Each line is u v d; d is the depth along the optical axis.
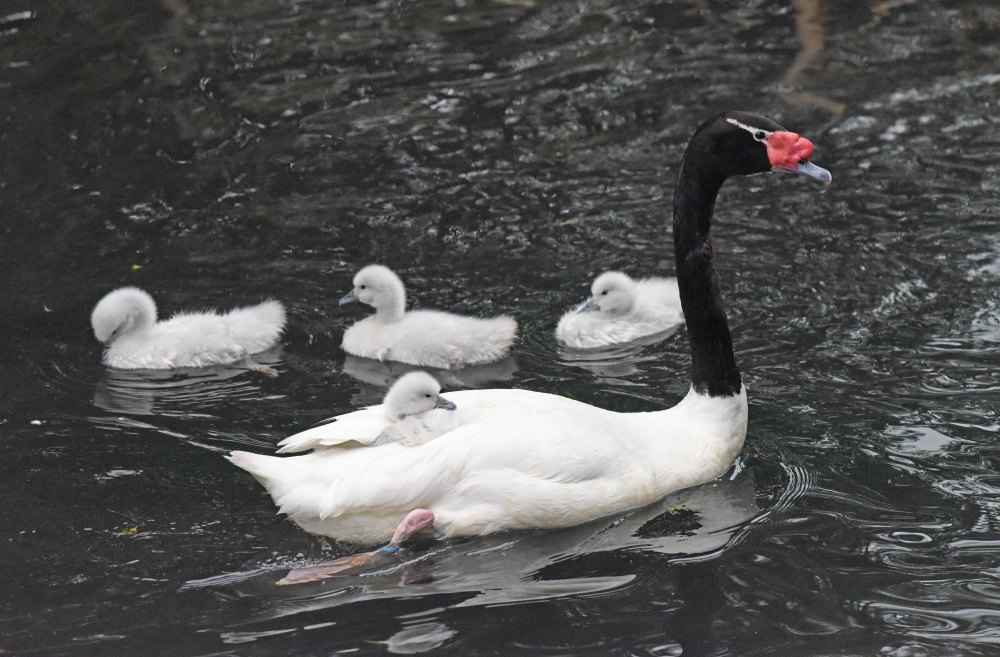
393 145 18.50
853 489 11.33
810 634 9.39
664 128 18.80
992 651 9.16
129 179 17.70
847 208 16.67
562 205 17.03
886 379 13.13
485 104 19.61
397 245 16.22
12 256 15.97
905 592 9.87
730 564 10.28
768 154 11.12
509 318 14.26
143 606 9.77
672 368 13.82
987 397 12.70
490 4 23.03
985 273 15.09
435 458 10.45
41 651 9.26
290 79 20.42
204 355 14.00
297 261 15.91
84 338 14.41
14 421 12.66
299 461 10.59
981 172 17.25
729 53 20.98
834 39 21.34
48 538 10.63
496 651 9.23
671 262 15.80
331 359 14.18
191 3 22.97
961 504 11.03
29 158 18.17
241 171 17.91
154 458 11.94
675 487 11.30
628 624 9.55
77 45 21.38
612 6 22.86
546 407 11.04
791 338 14.07
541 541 10.64
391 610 9.71
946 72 20.06
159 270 15.73
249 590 9.95
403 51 21.33
